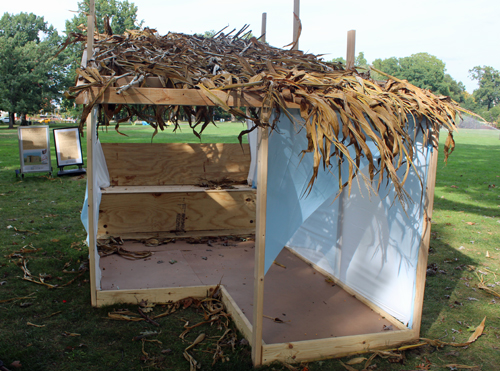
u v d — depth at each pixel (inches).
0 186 348.5
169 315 146.2
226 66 136.0
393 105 110.4
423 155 125.5
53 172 429.1
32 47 1893.5
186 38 173.9
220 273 184.1
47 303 148.8
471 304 160.9
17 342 122.3
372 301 154.9
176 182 265.7
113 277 172.7
